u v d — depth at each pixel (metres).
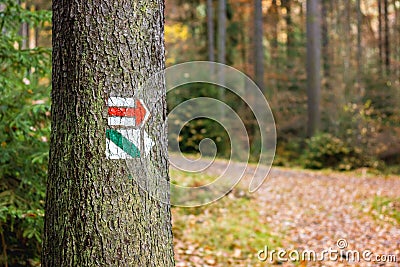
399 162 15.95
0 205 4.09
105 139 2.50
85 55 2.49
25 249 4.50
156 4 2.64
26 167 4.33
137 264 2.54
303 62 20.17
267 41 22.03
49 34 9.93
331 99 17.86
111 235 2.48
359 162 15.19
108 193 2.49
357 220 7.68
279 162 15.95
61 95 2.55
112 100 2.50
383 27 21.16
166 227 2.68
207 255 5.68
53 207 2.56
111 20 2.50
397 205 8.73
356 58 19.58
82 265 2.47
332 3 21.23
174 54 18.17
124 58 2.53
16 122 4.23
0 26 4.52
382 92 17.59
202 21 19.91
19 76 4.67
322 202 9.28
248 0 20.19
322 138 15.59
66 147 2.52
